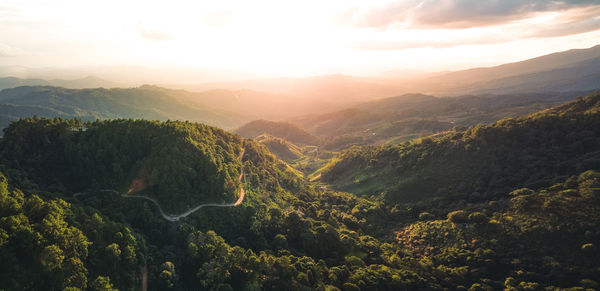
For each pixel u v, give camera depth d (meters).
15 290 79.94
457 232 161.75
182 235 130.75
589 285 115.50
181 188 148.75
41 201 103.12
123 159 156.38
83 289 87.81
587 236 132.12
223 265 115.50
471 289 125.56
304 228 157.12
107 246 102.56
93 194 144.00
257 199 178.50
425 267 143.62
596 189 145.75
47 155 152.62
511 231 148.62
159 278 107.19
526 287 119.62
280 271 118.31
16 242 86.00
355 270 132.38
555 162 189.25
